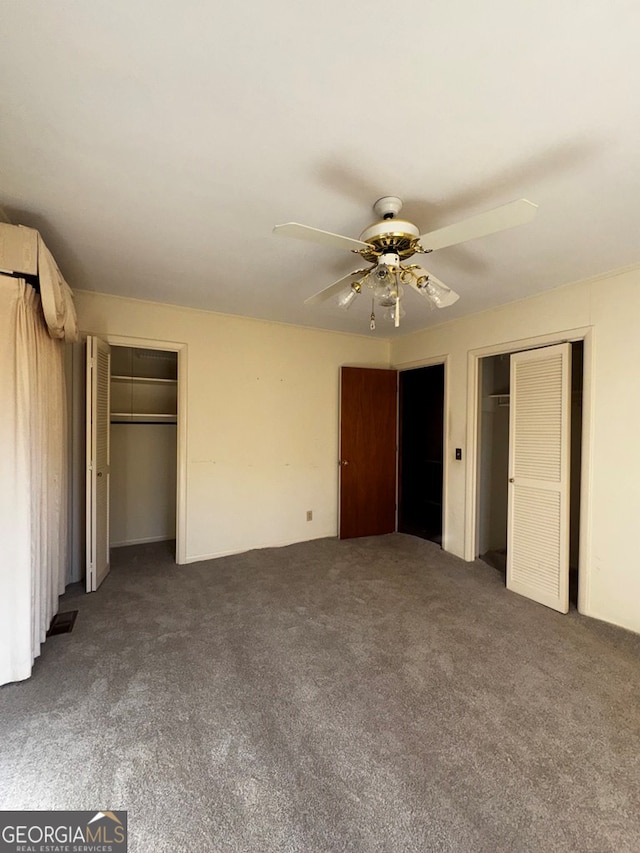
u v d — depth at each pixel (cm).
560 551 278
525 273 265
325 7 96
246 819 128
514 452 315
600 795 138
